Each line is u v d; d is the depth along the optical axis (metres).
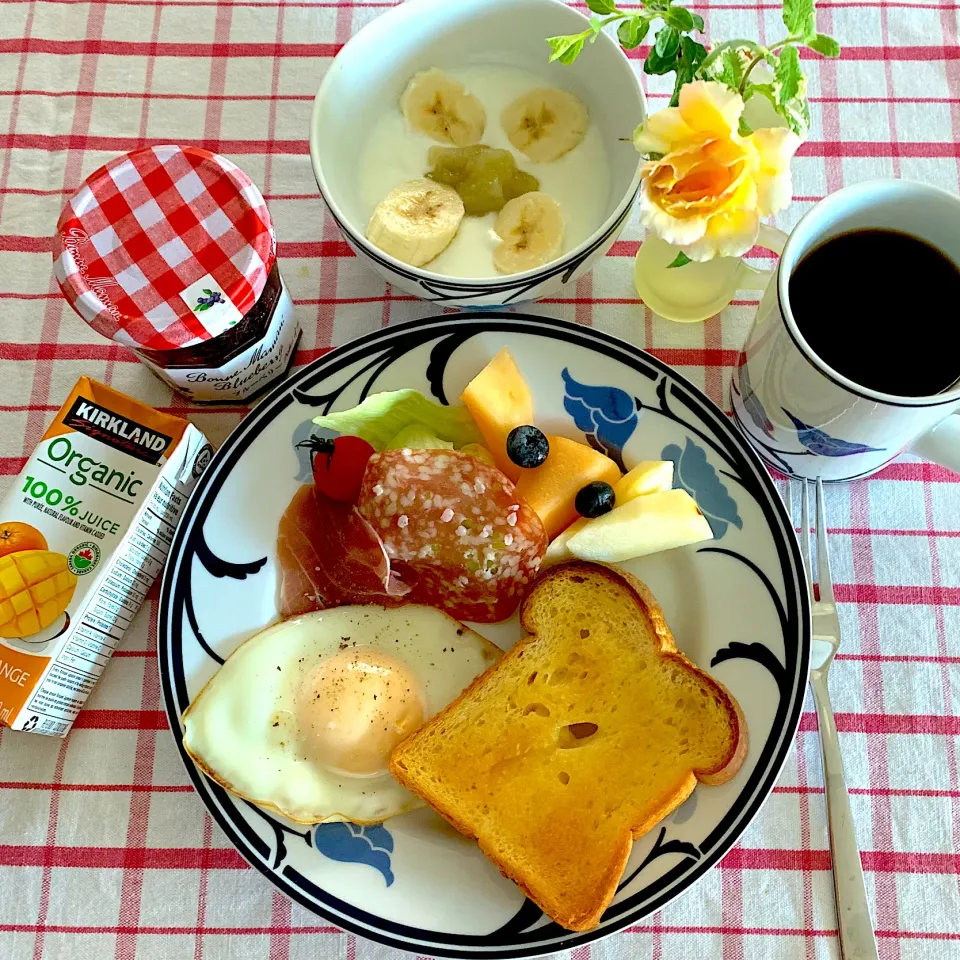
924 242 0.42
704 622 0.47
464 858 0.46
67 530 0.46
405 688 0.47
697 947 0.47
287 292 0.49
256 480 0.48
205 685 0.47
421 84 0.50
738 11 0.54
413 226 0.48
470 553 0.46
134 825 0.48
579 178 0.50
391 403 0.48
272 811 0.46
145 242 0.44
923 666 0.49
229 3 0.55
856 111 0.53
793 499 0.50
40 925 0.47
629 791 0.46
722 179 0.38
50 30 0.55
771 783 0.44
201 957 0.47
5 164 0.54
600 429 0.49
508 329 0.49
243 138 0.54
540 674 0.48
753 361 0.45
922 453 0.45
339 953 0.47
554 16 0.48
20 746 0.49
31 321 0.52
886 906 0.47
